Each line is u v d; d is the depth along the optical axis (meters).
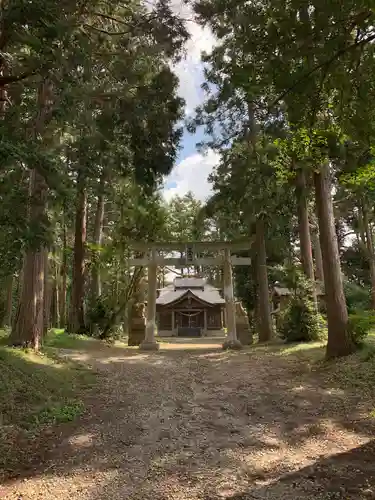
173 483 4.62
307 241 18.20
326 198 12.04
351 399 7.66
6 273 7.17
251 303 28.73
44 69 6.88
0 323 22.50
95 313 21.52
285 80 5.54
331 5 4.87
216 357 14.66
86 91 8.57
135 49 10.87
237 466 5.05
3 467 5.05
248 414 7.35
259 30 5.92
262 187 17.45
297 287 16.72
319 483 4.46
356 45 5.16
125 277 24.92
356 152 9.38
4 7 6.40
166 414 7.41
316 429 6.29
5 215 6.21
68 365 11.27
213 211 20.33
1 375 8.11
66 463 5.23
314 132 8.32
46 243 6.63
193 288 38.97
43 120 8.90
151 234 21.86
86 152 11.08
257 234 19.81
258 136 15.88
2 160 5.41
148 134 11.00
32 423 6.61
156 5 9.36
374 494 4.14
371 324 11.99
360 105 5.70
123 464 5.19
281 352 14.05
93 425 6.77
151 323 18.52
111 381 10.17
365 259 32.12
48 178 6.57
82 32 8.80
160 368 12.38
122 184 19.92
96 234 24.25
